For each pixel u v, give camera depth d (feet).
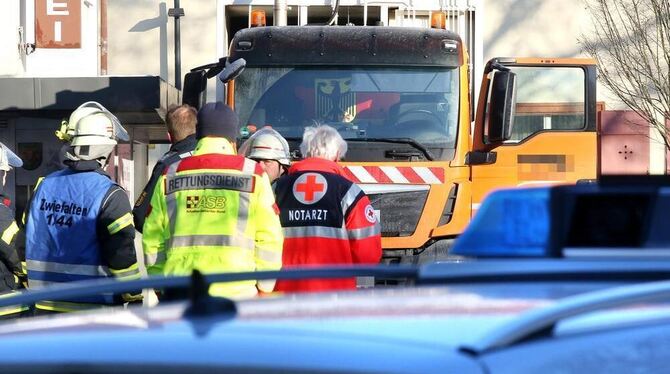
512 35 165.99
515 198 21.68
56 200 57.62
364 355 15.05
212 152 53.26
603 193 20.43
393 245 97.25
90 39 143.33
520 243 21.21
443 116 99.04
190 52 162.91
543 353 15.26
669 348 15.87
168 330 17.28
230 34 161.79
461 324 16.70
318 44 99.40
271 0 155.12
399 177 97.71
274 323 17.42
